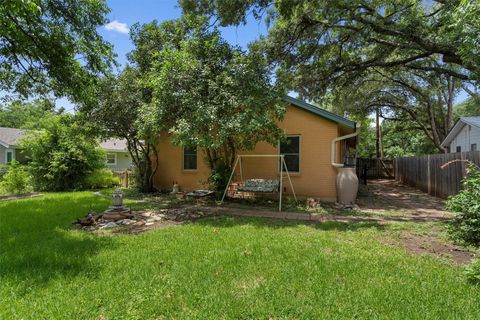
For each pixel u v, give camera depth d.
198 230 5.20
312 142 8.77
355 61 11.34
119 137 10.34
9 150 17.77
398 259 3.70
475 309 2.48
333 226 5.59
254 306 2.53
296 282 3.00
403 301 2.62
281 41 10.52
